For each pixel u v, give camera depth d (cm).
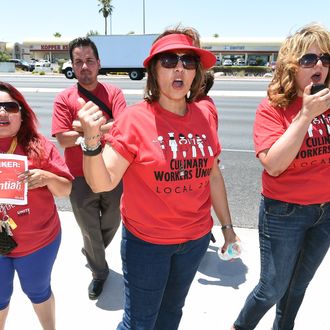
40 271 223
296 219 212
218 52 6425
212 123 205
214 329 277
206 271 347
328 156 209
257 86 2425
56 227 230
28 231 214
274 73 214
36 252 218
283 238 216
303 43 200
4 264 216
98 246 309
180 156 183
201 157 189
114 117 315
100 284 316
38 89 2042
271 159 200
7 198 206
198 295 313
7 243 210
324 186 210
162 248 190
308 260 230
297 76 204
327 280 329
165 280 196
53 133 304
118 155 181
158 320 218
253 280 334
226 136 940
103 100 317
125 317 201
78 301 307
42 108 1376
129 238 195
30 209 214
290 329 255
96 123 160
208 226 206
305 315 289
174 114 189
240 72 4172
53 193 224
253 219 455
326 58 200
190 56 185
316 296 310
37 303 234
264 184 223
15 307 298
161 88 187
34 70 5056
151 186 184
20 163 207
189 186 188
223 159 720
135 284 195
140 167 182
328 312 293
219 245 394
